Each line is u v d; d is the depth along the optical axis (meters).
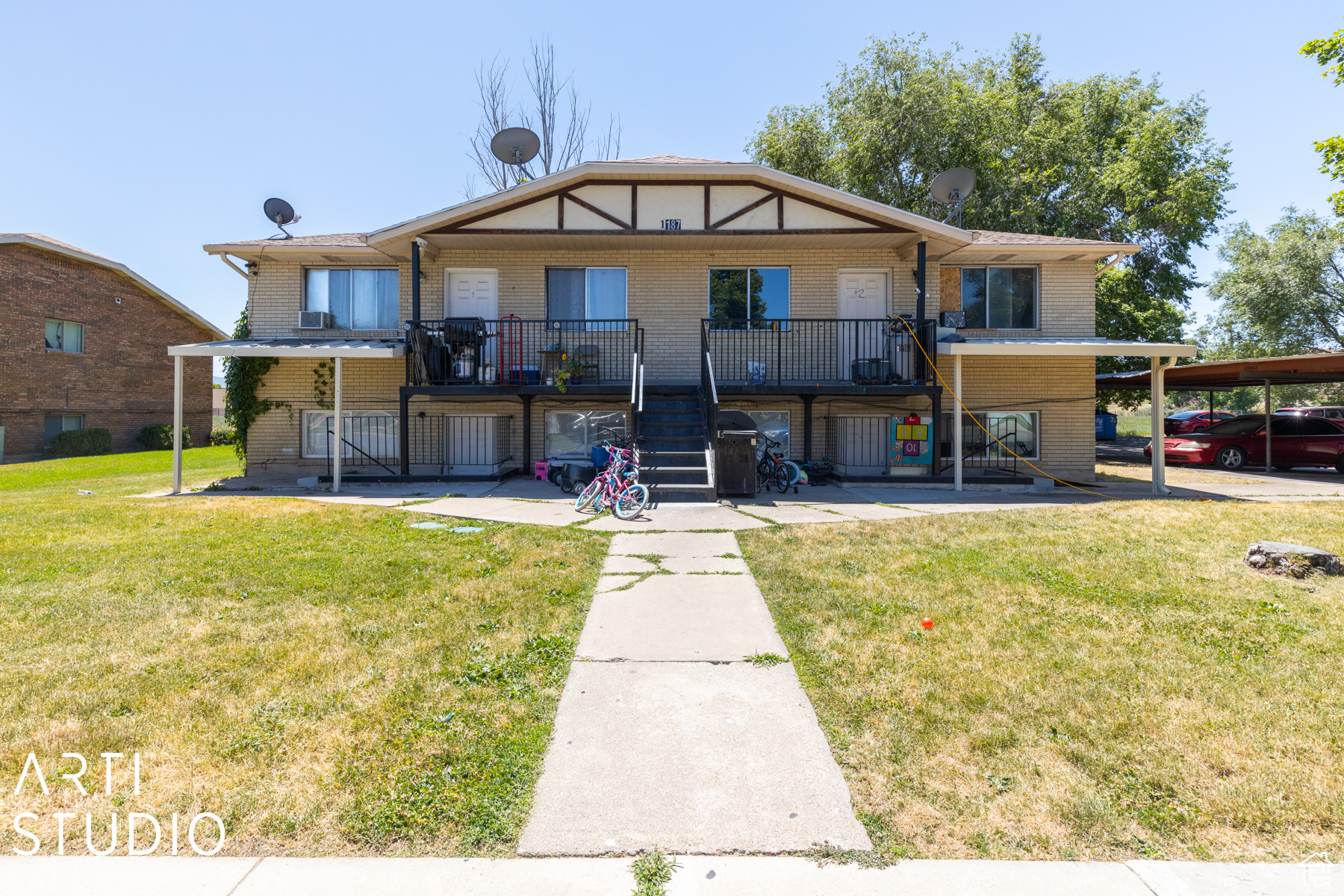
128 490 12.04
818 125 25.91
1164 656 3.98
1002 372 13.61
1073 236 22.39
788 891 2.20
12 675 3.66
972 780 2.78
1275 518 8.07
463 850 2.39
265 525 7.79
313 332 13.60
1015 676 3.71
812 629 4.45
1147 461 19.77
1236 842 2.42
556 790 2.74
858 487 11.91
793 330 13.45
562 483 11.05
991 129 22.69
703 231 11.99
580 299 13.52
